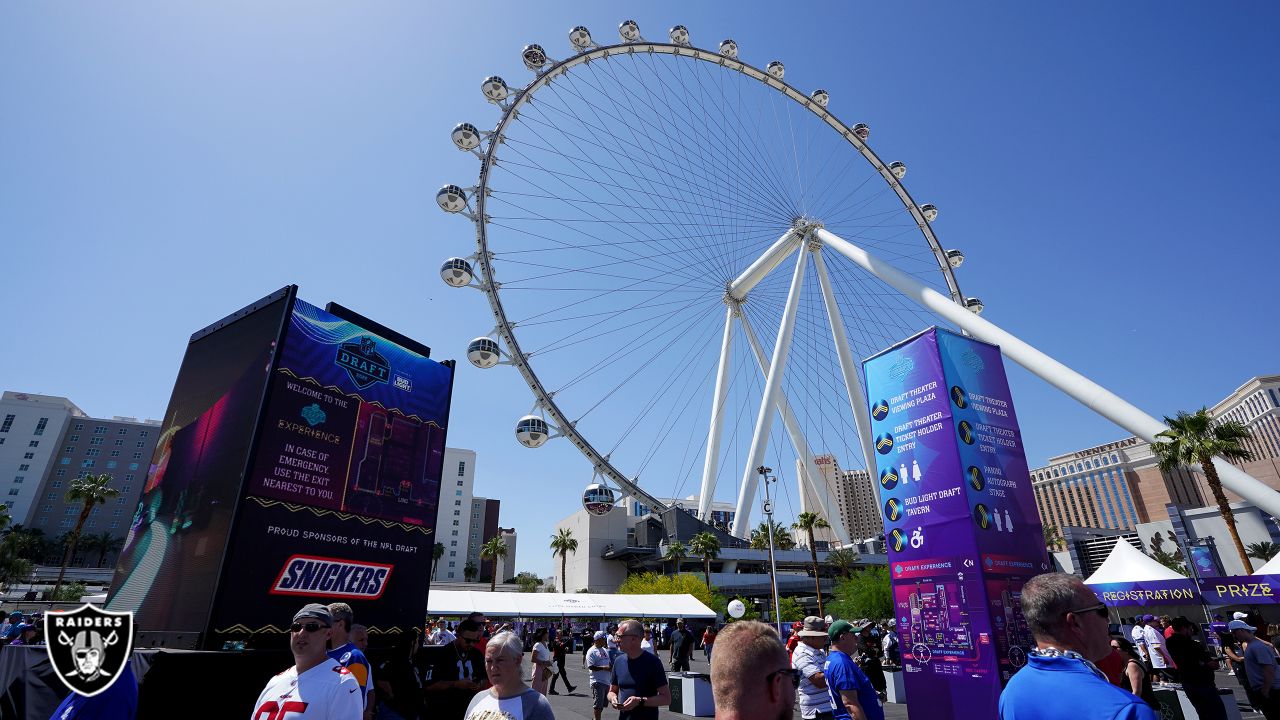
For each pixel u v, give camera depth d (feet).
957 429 42.42
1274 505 103.60
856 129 207.10
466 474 625.00
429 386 48.65
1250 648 33.68
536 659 43.75
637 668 24.80
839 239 184.24
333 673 17.01
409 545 43.57
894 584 44.68
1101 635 11.55
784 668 9.48
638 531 389.80
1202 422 134.10
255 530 34.71
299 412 38.34
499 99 181.16
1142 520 579.48
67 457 495.82
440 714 29.63
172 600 34.81
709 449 291.79
